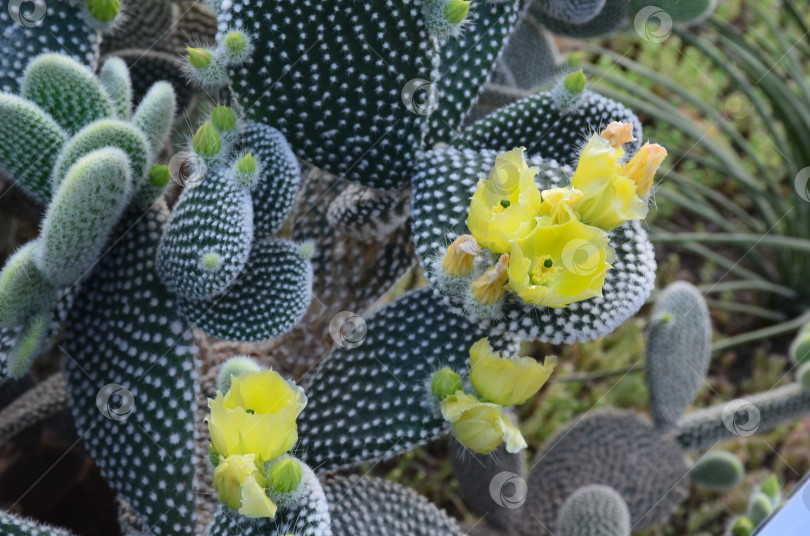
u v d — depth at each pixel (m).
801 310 1.28
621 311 0.98
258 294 1.00
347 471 1.06
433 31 1.01
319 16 1.00
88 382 1.00
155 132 1.02
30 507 1.04
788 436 1.20
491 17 1.05
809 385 1.14
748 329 1.28
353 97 1.01
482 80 1.05
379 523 1.03
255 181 0.99
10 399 1.05
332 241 1.07
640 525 1.12
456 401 0.97
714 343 1.23
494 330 1.00
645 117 1.23
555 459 1.11
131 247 1.01
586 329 0.98
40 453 1.04
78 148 0.98
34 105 0.99
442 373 0.98
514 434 0.96
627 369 1.19
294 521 0.94
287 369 1.06
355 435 1.00
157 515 0.99
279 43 1.00
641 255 0.99
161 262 1.00
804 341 1.18
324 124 1.02
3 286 0.96
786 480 1.18
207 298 1.00
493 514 1.07
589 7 1.14
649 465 1.12
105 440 0.99
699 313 1.16
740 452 1.19
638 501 1.11
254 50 1.00
